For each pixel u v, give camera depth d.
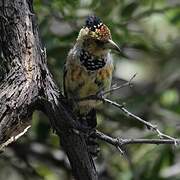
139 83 15.02
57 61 11.88
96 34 10.13
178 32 14.48
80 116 10.48
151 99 13.07
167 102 13.66
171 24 13.75
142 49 12.91
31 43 8.71
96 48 10.13
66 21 11.94
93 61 10.16
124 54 12.24
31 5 8.95
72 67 10.20
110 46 10.16
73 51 10.27
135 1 12.81
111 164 12.88
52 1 11.79
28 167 12.52
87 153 8.84
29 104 8.47
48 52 11.77
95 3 12.07
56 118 8.67
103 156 12.93
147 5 13.27
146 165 12.19
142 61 14.70
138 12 13.29
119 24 12.11
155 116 13.03
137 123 12.57
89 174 8.77
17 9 8.77
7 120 8.30
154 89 13.87
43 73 8.69
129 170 12.38
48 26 11.93
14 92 8.40
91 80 10.20
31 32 8.76
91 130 8.59
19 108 8.37
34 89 8.52
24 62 8.60
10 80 8.48
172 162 12.33
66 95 10.37
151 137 12.24
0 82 8.65
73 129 8.71
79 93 10.29
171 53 14.01
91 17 10.41
